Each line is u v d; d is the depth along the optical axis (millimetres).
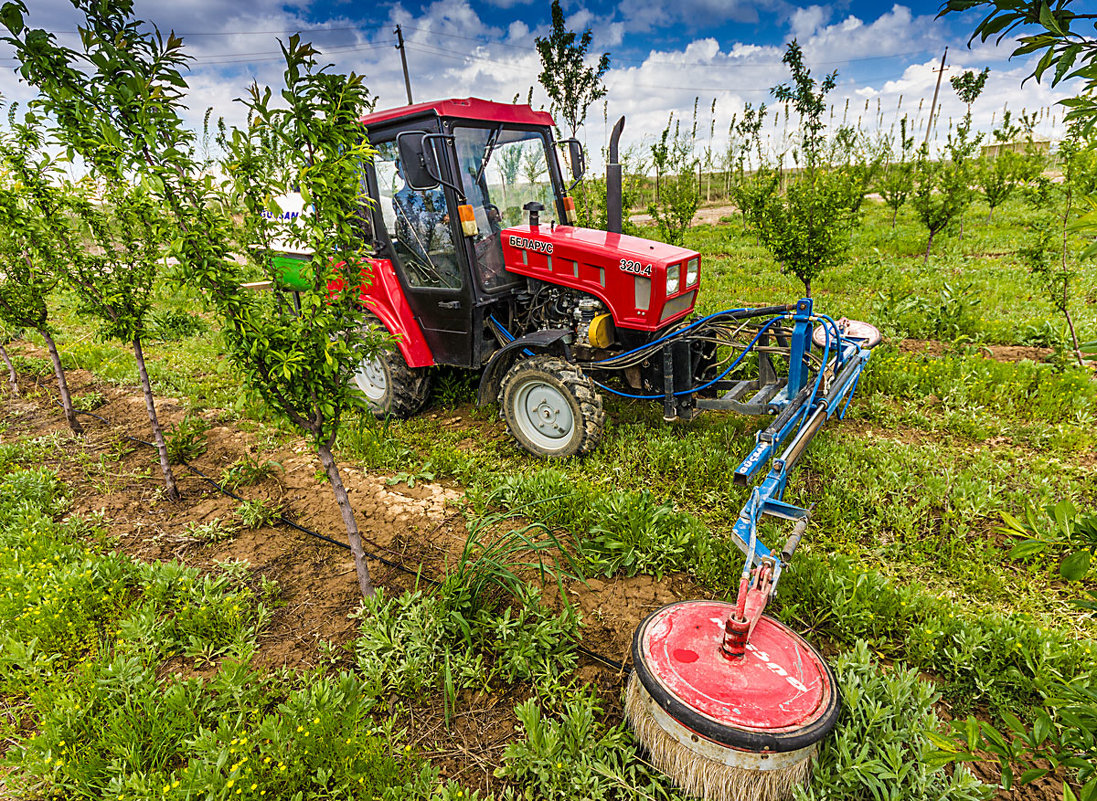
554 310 5039
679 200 15031
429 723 2650
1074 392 5297
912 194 16969
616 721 2592
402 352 5480
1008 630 2838
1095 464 4402
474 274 4938
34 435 6004
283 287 2812
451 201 4695
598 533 3709
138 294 4426
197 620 3141
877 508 3924
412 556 3787
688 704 2098
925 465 4395
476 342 5219
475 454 5086
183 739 2469
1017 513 3877
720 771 2084
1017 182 16156
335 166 2582
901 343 7355
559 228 5207
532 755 2371
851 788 2176
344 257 2746
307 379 2869
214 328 10102
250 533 4176
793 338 3914
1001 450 4672
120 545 4090
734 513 4055
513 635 2975
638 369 4965
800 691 2145
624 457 4785
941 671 2777
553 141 5637
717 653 2295
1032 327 7090
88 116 2426
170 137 2514
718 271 13195
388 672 2842
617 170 5016
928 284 10086
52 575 3455
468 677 2826
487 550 3230
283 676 2848
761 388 4586
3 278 5578
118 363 7996
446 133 4578
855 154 22891
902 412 5320
